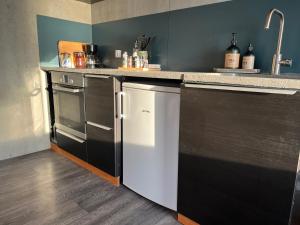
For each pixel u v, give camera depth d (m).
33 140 2.46
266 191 0.98
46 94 2.49
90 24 2.78
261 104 0.94
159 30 2.14
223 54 1.76
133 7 2.32
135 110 1.56
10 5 2.11
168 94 1.34
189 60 1.97
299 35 1.41
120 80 1.67
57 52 2.51
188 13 1.92
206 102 1.12
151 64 2.20
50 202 1.59
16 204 1.56
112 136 1.73
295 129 0.87
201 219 1.26
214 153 1.13
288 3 1.43
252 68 1.57
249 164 1.02
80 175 1.98
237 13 1.65
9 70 2.19
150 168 1.53
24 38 2.24
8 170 2.05
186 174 1.28
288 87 0.87
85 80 1.89
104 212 1.50
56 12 2.44
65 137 2.29
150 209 1.54
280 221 0.96
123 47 2.48
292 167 0.90
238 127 1.03
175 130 1.34
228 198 1.12
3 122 2.22
